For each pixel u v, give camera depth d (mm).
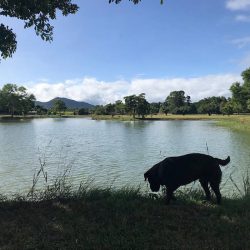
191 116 143625
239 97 94125
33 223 7160
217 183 8859
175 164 8516
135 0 9945
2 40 10000
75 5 11109
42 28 10844
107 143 41094
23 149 34906
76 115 171250
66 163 25734
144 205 8305
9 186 17750
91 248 6145
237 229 7129
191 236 6770
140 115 142000
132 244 6277
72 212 7762
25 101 150375
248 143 39500
